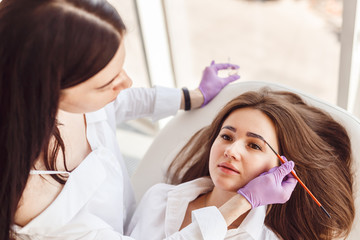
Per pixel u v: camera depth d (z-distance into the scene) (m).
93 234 0.75
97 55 0.57
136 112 1.09
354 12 1.00
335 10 1.46
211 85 1.11
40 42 0.54
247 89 1.06
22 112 0.58
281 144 0.83
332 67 1.60
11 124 0.59
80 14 0.55
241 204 0.75
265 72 1.83
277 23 1.68
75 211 0.75
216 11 1.79
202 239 0.73
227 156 0.78
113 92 0.67
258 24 1.74
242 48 1.84
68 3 0.55
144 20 1.67
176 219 0.89
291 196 0.87
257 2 1.70
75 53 0.55
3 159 0.61
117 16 0.60
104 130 0.92
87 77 0.58
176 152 1.10
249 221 0.82
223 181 0.79
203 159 1.00
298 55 1.69
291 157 0.84
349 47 1.07
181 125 1.15
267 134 0.81
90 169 0.81
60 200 0.73
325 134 0.91
